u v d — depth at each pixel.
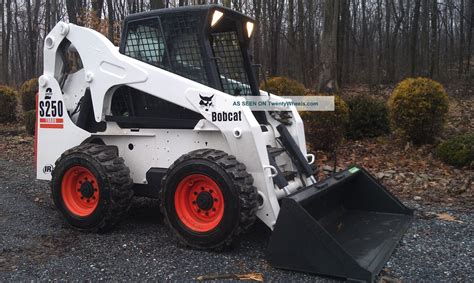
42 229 5.04
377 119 10.20
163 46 4.75
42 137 5.45
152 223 5.23
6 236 4.80
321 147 8.91
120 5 24.56
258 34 22.14
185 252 4.29
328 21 13.79
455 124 11.46
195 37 4.59
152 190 4.93
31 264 4.06
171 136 4.81
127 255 4.25
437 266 3.98
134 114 5.01
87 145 4.99
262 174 4.28
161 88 4.64
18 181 7.59
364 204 5.26
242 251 4.30
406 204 6.10
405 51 32.03
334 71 13.93
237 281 3.67
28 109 15.27
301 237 3.73
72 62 5.55
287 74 29.67
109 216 4.73
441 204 6.10
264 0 24.55
